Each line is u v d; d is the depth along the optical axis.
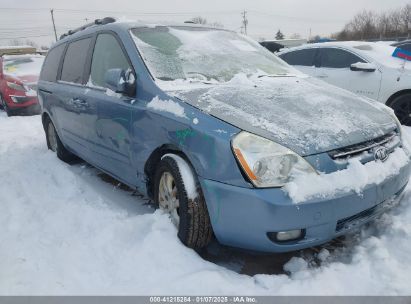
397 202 2.72
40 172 4.52
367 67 6.09
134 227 2.81
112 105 3.23
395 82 5.88
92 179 4.29
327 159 2.26
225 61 3.40
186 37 3.52
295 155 2.21
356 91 6.34
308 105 2.67
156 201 2.96
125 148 3.16
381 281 2.20
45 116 5.33
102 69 3.62
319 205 2.16
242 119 2.39
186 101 2.65
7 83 9.45
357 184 2.26
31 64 10.52
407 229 2.65
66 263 2.48
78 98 3.90
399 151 2.71
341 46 6.74
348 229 2.35
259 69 3.47
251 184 2.18
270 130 2.31
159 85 2.88
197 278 2.24
